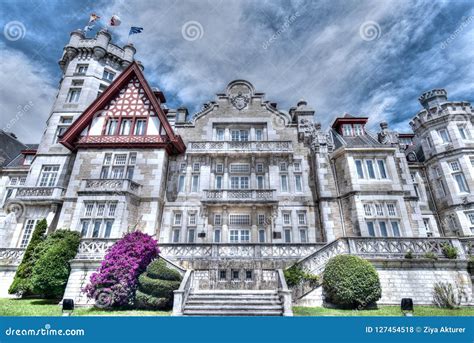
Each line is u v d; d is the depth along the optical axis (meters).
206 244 12.88
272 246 12.80
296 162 18.78
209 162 18.61
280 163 18.69
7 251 15.09
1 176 23.39
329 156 18.09
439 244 11.85
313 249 12.72
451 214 19.12
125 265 10.81
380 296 10.21
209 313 9.16
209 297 10.20
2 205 22.03
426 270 11.24
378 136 19.67
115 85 20.05
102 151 18.23
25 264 13.70
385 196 16.00
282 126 19.98
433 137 21.11
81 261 12.10
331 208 16.58
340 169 17.31
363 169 16.92
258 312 9.16
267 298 10.10
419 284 11.03
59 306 10.83
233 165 19.00
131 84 20.62
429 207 20.47
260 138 19.98
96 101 19.59
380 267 11.37
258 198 16.91
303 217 17.20
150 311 9.73
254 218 16.95
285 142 18.78
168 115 22.11
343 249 12.03
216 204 16.88
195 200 17.66
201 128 19.98
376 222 15.55
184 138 19.67
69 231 14.48
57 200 17.22
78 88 21.88
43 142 19.67
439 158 20.44
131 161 18.05
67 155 19.23
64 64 23.72
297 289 10.91
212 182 18.25
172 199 17.73
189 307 9.45
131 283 10.56
